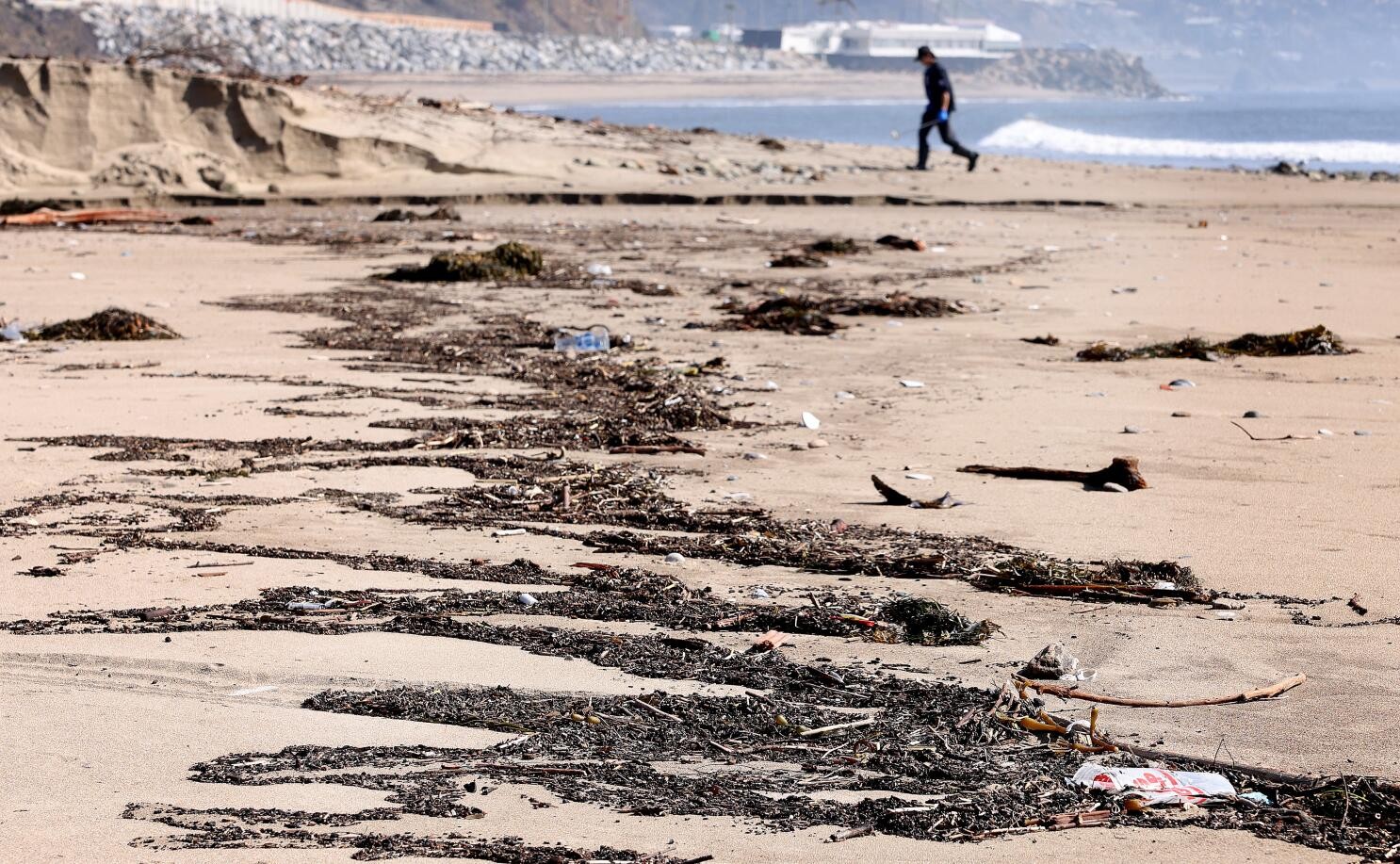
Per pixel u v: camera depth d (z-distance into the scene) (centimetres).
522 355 1443
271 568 762
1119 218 2931
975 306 1767
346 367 1382
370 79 15425
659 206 3162
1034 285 1953
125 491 923
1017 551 793
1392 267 2125
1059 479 950
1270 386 1273
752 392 1264
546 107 14525
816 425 1125
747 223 2806
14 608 693
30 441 1062
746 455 1030
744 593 727
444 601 706
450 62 18275
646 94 17775
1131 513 870
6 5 14125
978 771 518
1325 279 1995
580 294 1881
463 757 526
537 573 757
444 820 472
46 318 1661
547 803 486
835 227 2755
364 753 528
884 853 451
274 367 1377
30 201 2986
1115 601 710
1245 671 615
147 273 2078
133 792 491
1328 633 659
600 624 679
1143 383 1293
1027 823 473
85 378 1320
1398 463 988
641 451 1045
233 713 564
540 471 985
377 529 843
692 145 3888
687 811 480
